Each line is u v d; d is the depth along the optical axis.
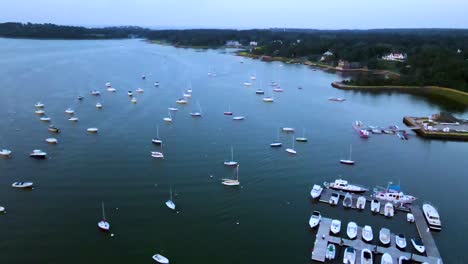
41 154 103.19
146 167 98.69
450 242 70.44
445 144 123.81
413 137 129.88
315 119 149.62
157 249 66.88
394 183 93.94
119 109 152.88
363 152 114.44
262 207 81.25
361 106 175.38
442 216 79.31
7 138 116.69
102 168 97.50
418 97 197.12
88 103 160.75
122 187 87.81
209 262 63.97
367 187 91.25
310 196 86.25
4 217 75.31
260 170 99.12
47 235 70.00
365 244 67.88
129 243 68.25
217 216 77.44
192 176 94.31
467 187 92.50
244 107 165.75
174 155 106.88
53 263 62.88
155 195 84.75
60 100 163.88
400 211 80.44
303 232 72.69
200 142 117.88
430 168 103.62
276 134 128.50
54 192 85.06
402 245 67.00
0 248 66.19
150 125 133.25
